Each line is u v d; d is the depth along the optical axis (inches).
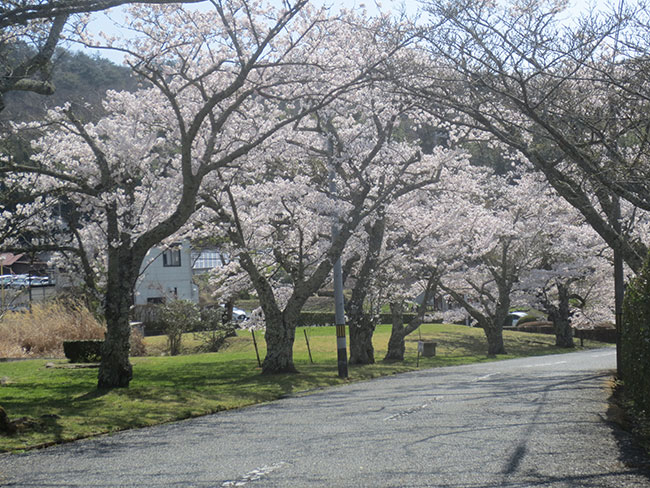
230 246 970.7
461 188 1263.5
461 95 600.4
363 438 394.0
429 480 283.7
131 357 1337.4
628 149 648.4
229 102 861.2
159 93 869.2
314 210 1062.4
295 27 764.0
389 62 699.4
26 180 871.1
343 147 978.1
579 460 323.0
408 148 1075.9
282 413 546.6
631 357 488.4
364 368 1066.7
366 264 1200.8
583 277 1831.9
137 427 519.8
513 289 1753.2
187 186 719.7
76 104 792.9
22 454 404.2
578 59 537.0
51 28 605.9
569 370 915.4
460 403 556.4
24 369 1064.2
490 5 551.8
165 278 2084.2
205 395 700.0
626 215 1207.6
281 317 957.2
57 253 1032.2
